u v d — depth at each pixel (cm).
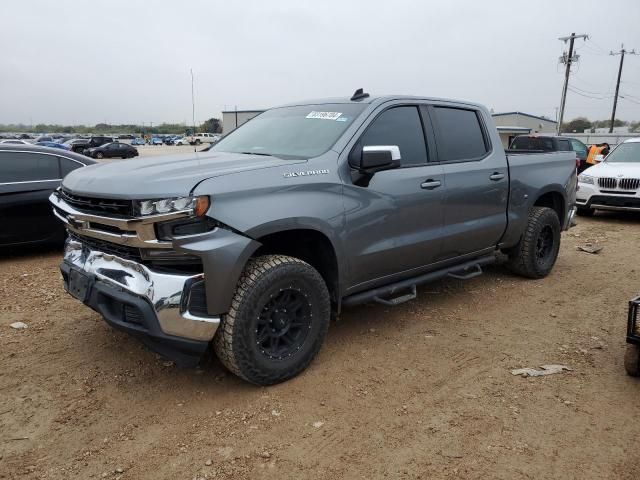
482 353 421
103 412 330
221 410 334
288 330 367
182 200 308
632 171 1084
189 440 303
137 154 4822
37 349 415
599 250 795
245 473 276
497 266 685
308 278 363
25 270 638
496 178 523
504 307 530
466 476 274
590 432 313
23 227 679
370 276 423
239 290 335
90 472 276
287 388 361
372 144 419
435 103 488
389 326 474
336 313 405
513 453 293
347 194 388
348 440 304
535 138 1691
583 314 513
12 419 321
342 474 276
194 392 355
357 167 399
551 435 310
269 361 352
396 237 430
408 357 412
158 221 307
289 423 321
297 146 414
